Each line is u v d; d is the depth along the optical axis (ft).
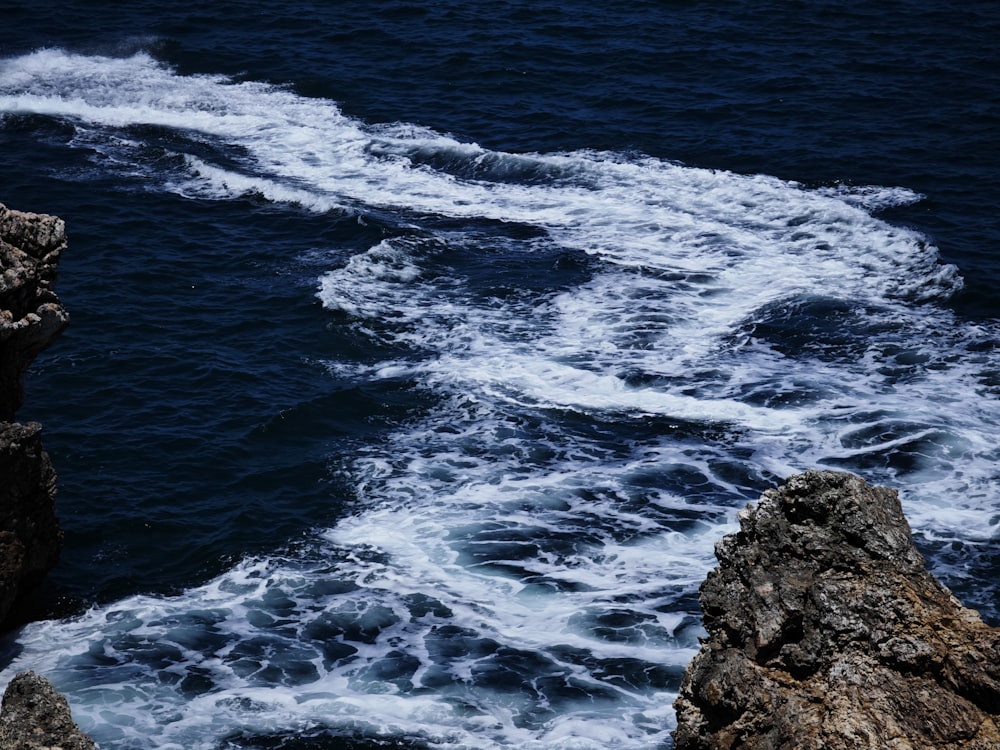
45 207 176.55
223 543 107.55
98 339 141.49
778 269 161.58
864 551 50.98
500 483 115.96
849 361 138.51
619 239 171.12
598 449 121.39
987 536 106.22
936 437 121.70
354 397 131.34
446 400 130.93
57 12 262.47
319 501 114.11
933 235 170.19
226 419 126.82
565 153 199.31
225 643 94.94
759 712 48.14
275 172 193.16
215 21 257.96
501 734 83.87
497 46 243.40
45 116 211.20
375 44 245.65
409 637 94.73
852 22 261.85
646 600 97.91
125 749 82.89
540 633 94.48
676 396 131.13
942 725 45.06
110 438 123.03
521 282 158.10
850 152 198.18
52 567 104.22
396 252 164.25
